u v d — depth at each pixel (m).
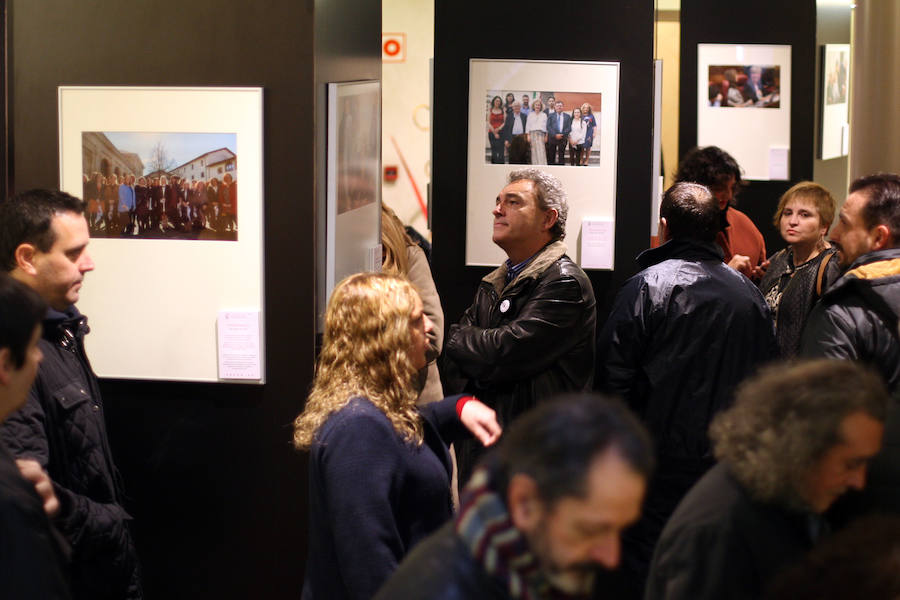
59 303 2.94
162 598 3.69
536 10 4.80
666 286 3.90
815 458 2.01
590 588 1.48
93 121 3.55
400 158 9.34
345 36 3.86
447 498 2.61
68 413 2.91
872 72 4.95
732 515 2.05
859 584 1.49
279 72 3.47
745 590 2.04
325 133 3.59
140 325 3.58
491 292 4.07
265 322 3.54
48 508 2.29
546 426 1.43
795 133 8.00
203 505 3.64
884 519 1.58
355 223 3.94
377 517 2.43
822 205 4.84
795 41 7.92
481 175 4.90
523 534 1.44
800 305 4.74
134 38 3.52
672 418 3.94
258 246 3.51
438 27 4.85
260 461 3.61
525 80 4.83
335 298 2.63
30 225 2.87
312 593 2.59
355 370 2.58
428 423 2.68
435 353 4.23
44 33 3.56
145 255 3.56
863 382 2.05
